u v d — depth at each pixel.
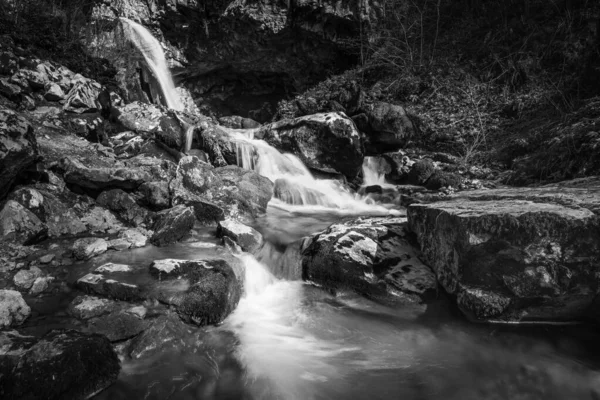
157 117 7.39
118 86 8.76
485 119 8.88
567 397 2.87
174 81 12.26
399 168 8.20
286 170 7.70
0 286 3.58
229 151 7.16
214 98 13.05
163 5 11.06
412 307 4.06
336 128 7.62
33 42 7.59
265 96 13.16
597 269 3.47
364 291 4.22
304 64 11.78
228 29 11.29
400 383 2.99
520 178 7.17
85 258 4.19
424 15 10.77
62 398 2.44
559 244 3.52
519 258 3.64
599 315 3.66
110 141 6.75
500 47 9.59
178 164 6.02
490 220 3.64
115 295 3.48
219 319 3.55
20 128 4.37
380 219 5.35
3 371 2.46
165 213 5.09
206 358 3.11
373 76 10.70
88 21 10.11
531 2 9.52
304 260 4.62
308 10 10.44
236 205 6.07
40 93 6.83
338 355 3.33
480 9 10.46
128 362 2.93
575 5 8.95
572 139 6.68
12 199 4.48
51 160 5.41
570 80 8.39
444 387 2.96
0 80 6.23
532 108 8.56
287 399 2.76
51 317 3.23
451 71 9.83
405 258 4.53
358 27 10.57
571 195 4.16
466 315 3.91
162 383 2.78
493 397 2.86
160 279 3.73
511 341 3.55
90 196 5.29
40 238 4.43
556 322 3.81
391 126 8.42
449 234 4.00
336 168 7.92
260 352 3.29
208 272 3.78
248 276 4.33
